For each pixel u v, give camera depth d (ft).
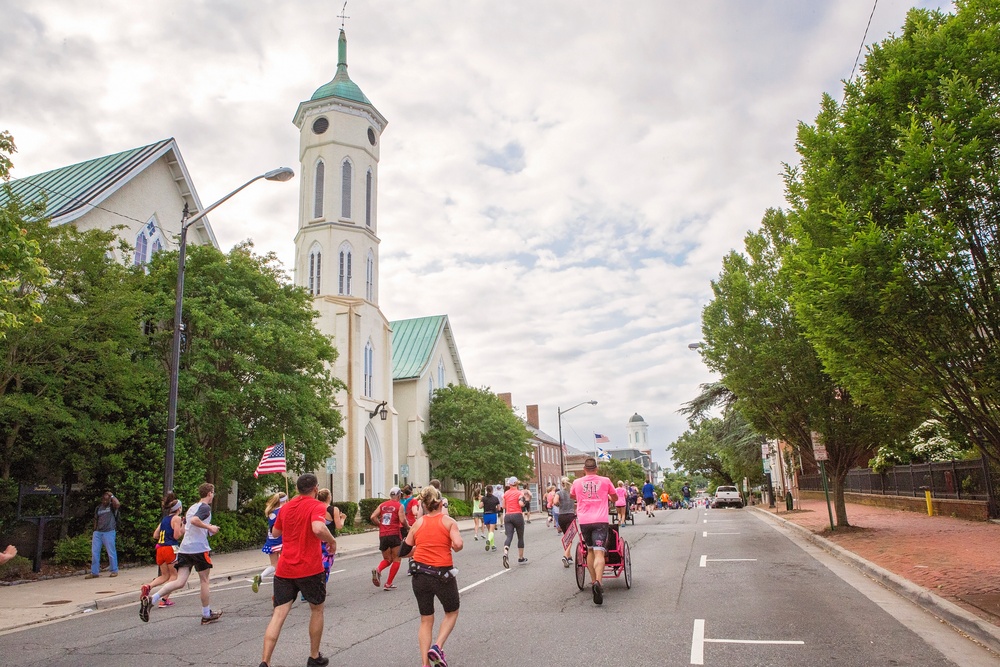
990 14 28.55
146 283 64.95
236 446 69.31
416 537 21.61
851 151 31.30
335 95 139.13
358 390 128.06
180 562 32.24
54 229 54.03
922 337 28.02
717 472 239.09
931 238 26.05
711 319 71.36
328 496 38.55
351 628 29.40
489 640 25.79
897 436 60.90
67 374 53.57
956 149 26.27
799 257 34.81
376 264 142.31
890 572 37.58
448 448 155.43
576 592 36.45
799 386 61.36
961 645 23.56
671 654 22.88
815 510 103.60
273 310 73.97
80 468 57.36
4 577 48.98
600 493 33.06
